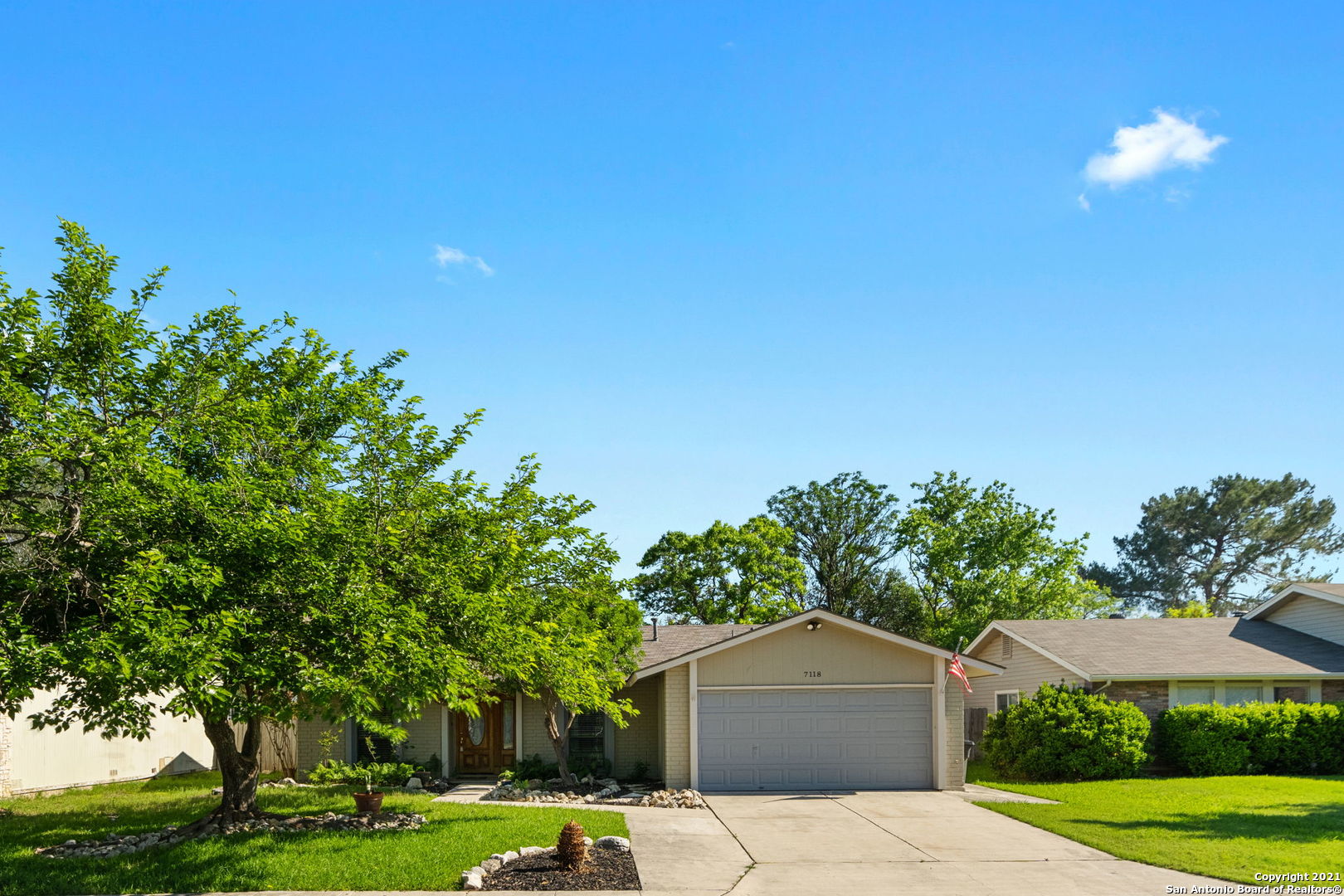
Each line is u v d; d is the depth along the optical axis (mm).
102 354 13375
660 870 13172
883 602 53469
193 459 14336
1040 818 17359
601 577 21438
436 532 15594
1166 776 24281
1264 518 66375
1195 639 28812
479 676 15438
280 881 11922
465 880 11992
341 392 15414
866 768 21922
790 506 56688
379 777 22141
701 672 22078
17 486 12734
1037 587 43531
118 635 11094
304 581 12867
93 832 15203
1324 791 20344
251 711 12484
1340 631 28156
